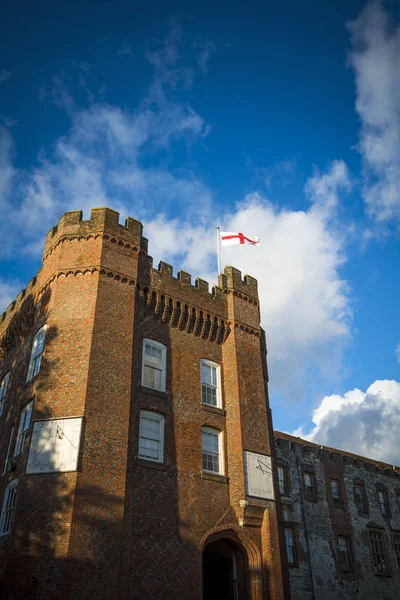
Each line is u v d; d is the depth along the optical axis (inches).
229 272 1465.3
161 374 1211.2
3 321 1512.1
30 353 1197.1
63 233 1227.9
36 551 880.3
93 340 1079.0
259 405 1325.0
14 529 904.9
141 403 1130.7
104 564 896.3
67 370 1052.5
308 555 1681.8
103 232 1207.6
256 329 1440.7
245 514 1154.7
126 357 1111.0
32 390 1099.3
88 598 856.3
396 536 2053.4
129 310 1168.8
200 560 1057.5
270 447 1314.0
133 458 1055.0
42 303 1221.7
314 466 1908.2
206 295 1381.6
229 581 1163.3
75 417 994.1
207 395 1283.2
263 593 1109.1
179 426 1173.7
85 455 962.1
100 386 1044.5
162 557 1003.3
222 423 1261.1
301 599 1577.3
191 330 1322.6
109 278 1171.3
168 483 1085.8
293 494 1766.7
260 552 1154.0
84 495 927.7
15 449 1090.1
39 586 851.4
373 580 1836.9
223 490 1173.1
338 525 1845.5
